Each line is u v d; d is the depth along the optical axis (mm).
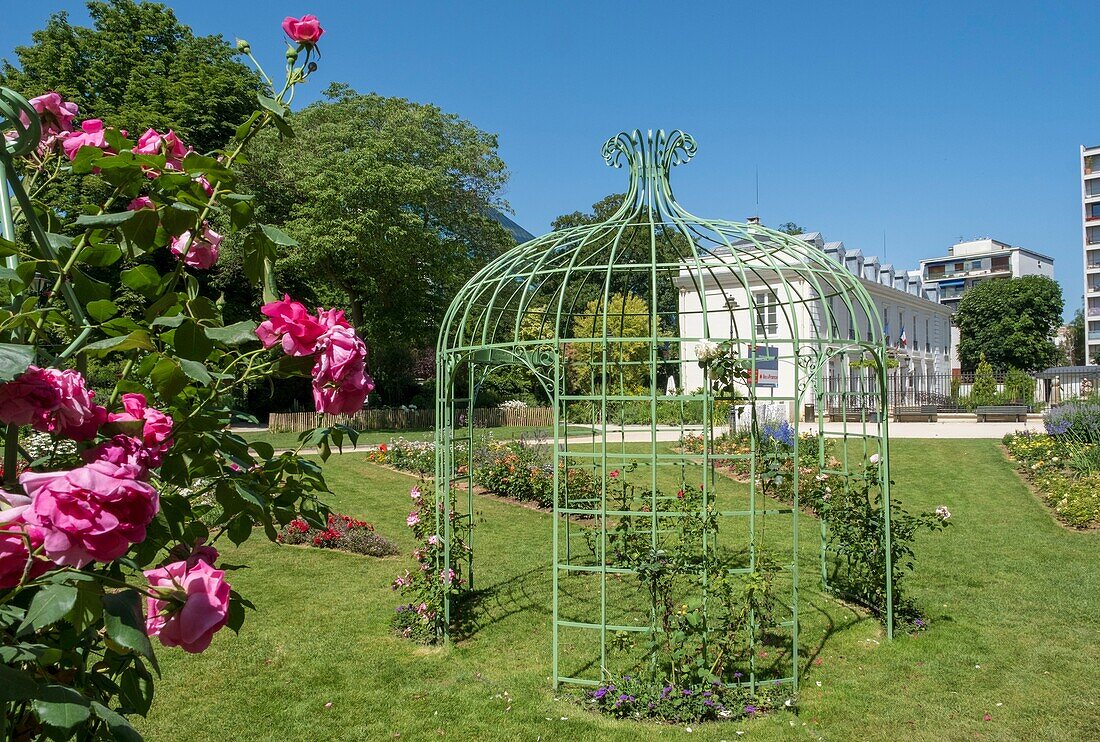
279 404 29391
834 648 5453
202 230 1752
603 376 4566
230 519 1819
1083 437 14641
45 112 1783
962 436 19969
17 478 1353
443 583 5715
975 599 6578
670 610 4559
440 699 4629
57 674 1327
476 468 12664
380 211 23938
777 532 9383
